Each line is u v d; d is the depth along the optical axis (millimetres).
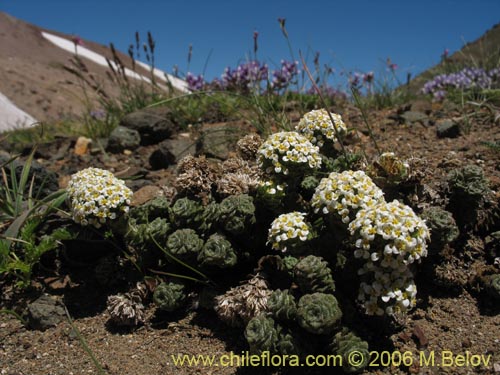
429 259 235
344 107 500
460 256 245
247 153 290
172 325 234
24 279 265
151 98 558
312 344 203
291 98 532
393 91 562
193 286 251
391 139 380
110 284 263
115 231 256
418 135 383
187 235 236
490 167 306
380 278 188
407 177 245
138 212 260
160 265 253
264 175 243
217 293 236
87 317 248
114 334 235
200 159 263
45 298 256
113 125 524
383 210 184
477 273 231
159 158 391
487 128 380
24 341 235
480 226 255
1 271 259
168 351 220
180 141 394
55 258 285
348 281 214
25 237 270
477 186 241
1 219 295
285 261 210
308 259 201
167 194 279
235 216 229
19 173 336
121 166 414
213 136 379
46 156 469
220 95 537
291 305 199
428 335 212
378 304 191
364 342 195
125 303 235
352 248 214
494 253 244
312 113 263
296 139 222
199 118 494
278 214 236
